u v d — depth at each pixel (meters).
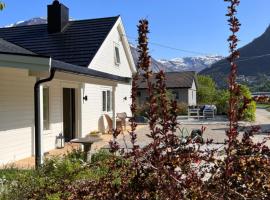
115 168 2.80
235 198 2.39
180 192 2.38
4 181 6.60
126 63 24.11
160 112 2.62
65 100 15.60
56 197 3.85
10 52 8.85
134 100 2.81
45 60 8.84
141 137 15.23
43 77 10.43
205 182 2.44
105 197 2.63
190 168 2.54
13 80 11.12
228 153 2.50
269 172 2.47
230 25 2.54
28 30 20.14
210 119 31.91
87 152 9.49
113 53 21.33
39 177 6.21
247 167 2.47
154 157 2.56
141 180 2.57
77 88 16.12
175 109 2.62
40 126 9.92
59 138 14.00
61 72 10.22
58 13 19.36
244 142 2.56
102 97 19.58
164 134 2.61
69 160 7.76
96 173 4.82
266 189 2.42
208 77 55.47
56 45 18.22
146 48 2.61
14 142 11.14
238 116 2.50
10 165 9.67
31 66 8.89
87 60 16.92
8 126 10.88
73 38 18.89
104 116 19.31
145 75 2.62
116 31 21.75
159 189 2.46
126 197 2.56
